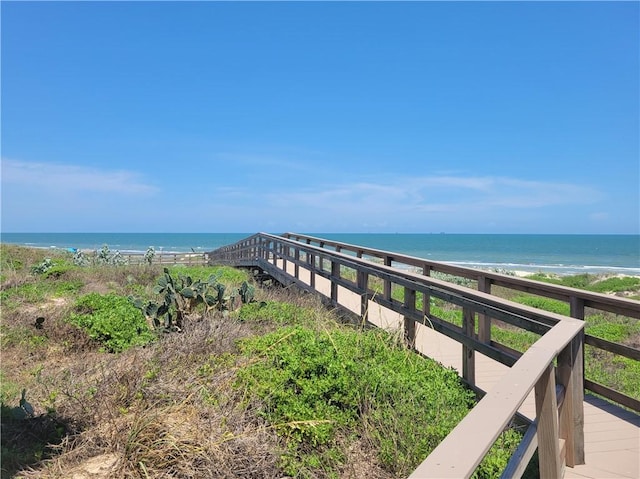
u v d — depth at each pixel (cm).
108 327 650
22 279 1212
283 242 1177
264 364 421
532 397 398
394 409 343
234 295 702
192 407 350
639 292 2073
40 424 358
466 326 407
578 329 270
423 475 106
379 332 510
